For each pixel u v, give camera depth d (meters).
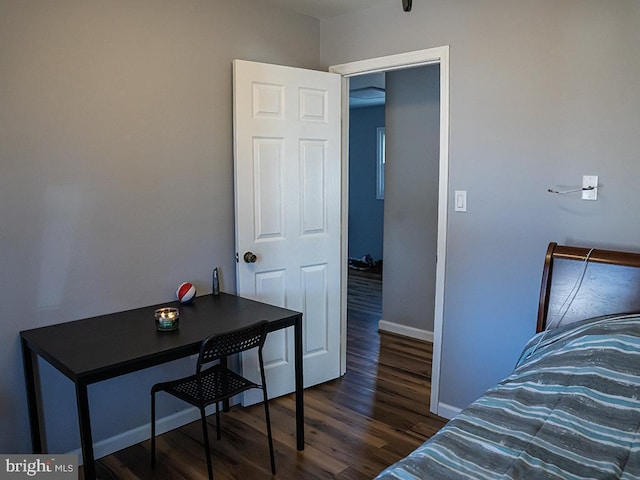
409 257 4.32
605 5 2.18
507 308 2.61
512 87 2.48
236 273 2.95
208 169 2.79
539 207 2.45
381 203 7.79
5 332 2.16
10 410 2.20
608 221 2.25
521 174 2.49
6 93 2.06
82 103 2.28
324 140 3.18
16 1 2.06
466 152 2.67
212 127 2.78
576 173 2.32
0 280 2.12
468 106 2.64
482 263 2.67
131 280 2.53
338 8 3.06
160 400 2.71
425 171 4.16
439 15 2.71
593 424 1.48
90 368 1.80
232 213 2.93
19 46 2.08
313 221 3.19
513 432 1.45
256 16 2.93
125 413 2.57
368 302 5.57
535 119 2.42
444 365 2.88
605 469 1.28
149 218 2.57
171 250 2.67
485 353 2.71
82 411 1.79
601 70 2.21
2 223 2.11
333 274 3.33
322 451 2.53
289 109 3.00
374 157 7.80
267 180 2.95
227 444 2.60
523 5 2.41
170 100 2.59
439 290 2.85
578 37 2.26
